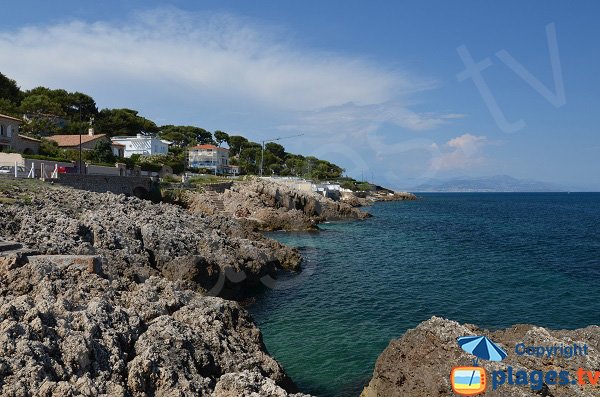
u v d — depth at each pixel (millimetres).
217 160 135500
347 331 23203
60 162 55250
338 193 127438
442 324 14352
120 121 120750
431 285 33281
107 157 71625
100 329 11828
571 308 27828
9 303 11453
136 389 10695
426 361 13883
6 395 8898
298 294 30453
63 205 33219
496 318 25875
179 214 40250
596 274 37906
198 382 11539
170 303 15664
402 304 28234
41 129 87375
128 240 25281
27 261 15477
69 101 116000
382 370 15117
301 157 180625
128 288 17188
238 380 10984
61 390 9336
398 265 41031
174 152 128250
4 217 24312
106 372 10719
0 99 93250
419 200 187500
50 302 12500
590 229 76625
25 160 48719
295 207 81000
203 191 75500
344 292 31000
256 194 76438
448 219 93875
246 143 179375
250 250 31656
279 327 23828
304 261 42219
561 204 179875
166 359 11586
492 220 94062
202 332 14242
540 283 34344
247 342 15844
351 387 17266
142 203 41125
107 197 39594
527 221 92438
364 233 65188
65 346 10625
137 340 12344
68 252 19906
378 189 186750
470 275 37031
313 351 20594
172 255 25969
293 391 15656
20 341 10031
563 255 47938
